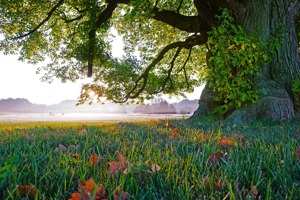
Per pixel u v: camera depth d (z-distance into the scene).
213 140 2.95
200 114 10.01
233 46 7.43
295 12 8.62
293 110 7.55
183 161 1.80
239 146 2.53
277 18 8.38
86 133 4.01
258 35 8.09
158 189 1.31
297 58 8.58
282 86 8.12
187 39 12.66
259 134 3.80
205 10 9.45
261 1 8.26
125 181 1.33
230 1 8.34
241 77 7.62
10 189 1.23
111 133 4.05
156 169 1.51
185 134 3.69
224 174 1.50
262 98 7.56
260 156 1.90
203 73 8.33
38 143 2.93
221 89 7.77
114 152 2.40
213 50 7.84
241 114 7.33
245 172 1.46
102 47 12.62
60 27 14.75
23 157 2.09
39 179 1.47
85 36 12.14
